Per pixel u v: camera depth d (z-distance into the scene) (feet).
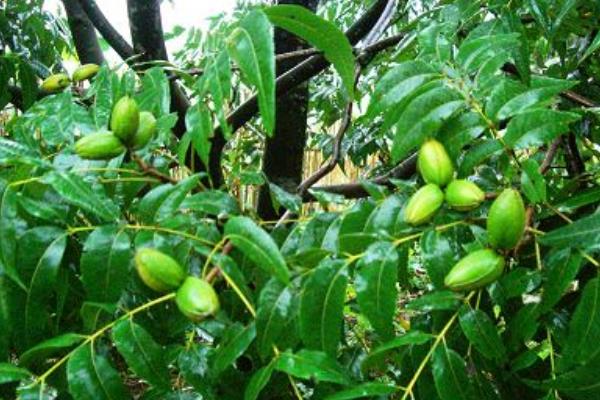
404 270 2.18
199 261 2.24
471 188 2.05
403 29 3.80
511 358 2.14
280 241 2.41
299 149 4.37
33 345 2.00
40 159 2.09
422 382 2.00
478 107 2.16
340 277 1.94
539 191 2.02
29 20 5.66
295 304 1.96
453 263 2.00
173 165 3.45
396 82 2.25
